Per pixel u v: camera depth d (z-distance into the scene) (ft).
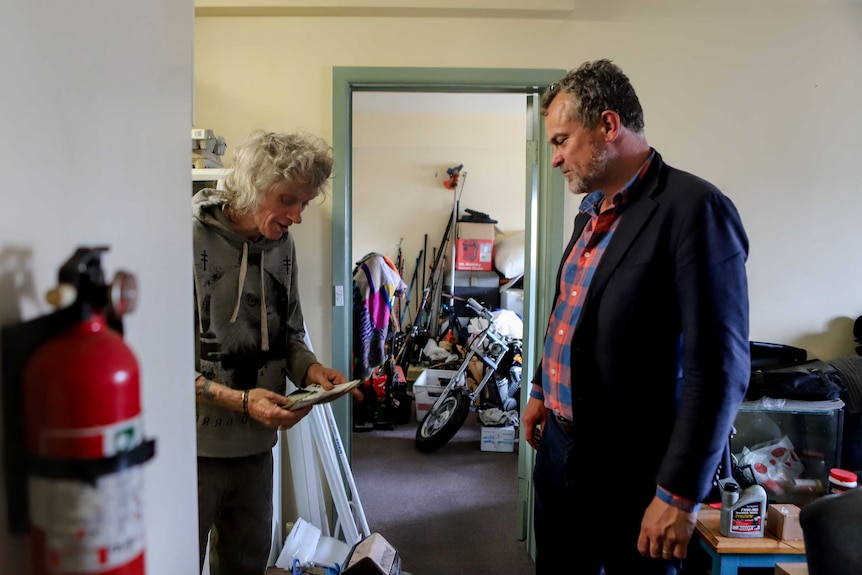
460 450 12.08
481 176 17.07
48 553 1.35
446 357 15.24
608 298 4.04
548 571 4.87
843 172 7.75
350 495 7.85
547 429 4.90
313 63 7.40
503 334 13.58
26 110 1.41
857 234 7.82
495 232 17.01
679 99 7.59
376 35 7.38
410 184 17.11
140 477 1.47
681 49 7.54
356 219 17.19
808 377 6.86
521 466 8.32
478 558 7.96
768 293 7.87
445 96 14.80
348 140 7.63
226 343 4.66
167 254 2.27
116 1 1.85
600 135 4.11
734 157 7.68
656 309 3.92
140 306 2.01
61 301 1.34
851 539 2.97
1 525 1.37
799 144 7.70
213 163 6.71
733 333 3.62
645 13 7.48
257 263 4.82
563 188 7.67
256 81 7.41
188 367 2.49
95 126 1.73
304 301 7.70
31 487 1.36
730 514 5.67
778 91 7.62
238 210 4.62
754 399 6.89
